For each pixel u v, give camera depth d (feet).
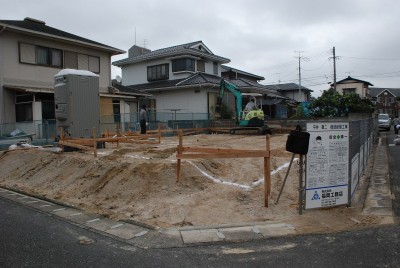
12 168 37.27
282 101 125.18
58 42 66.18
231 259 14.84
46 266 14.19
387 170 35.99
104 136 50.78
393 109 221.46
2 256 15.23
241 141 57.11
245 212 21.13
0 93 57.93
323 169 20.98
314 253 15.30
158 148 42.19
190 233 17.97
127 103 81.41
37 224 20.03
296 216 20.31
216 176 29.07
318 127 20.61
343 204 21.84
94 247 16.33
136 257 15.12
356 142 25.86
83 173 30.37
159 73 101.40
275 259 14.78
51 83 64.90
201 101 91.56
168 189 25.26
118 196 25.16
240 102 75.77
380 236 17.10
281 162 35.32
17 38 59.93
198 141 56.49
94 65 73.20
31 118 59.11
